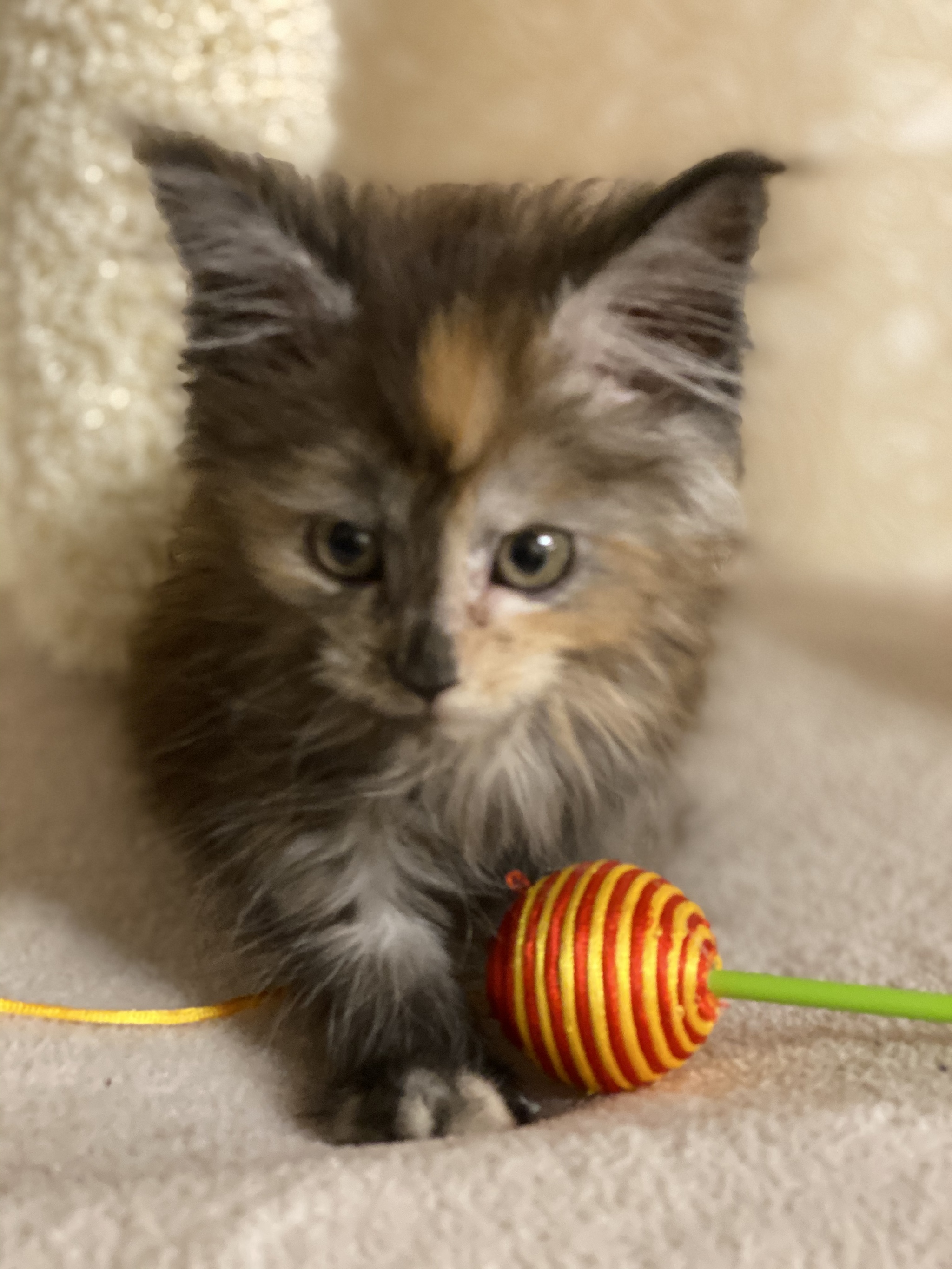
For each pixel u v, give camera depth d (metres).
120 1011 0.46
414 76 0.85
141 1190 0.40
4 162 0.58
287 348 0.46
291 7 0.58
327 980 0.45
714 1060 0.45
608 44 0.82
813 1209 0.40
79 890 0.51
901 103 0.83
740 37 0.81
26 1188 0.40
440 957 0.46
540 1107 0.44
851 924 0.49
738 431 0.47
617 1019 0.43
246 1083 0.44
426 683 0.44
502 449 0.44
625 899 0.43
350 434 0.44
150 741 0.50
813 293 0.85
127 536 0.61
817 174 0.65
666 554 0.46
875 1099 0.42
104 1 0.56
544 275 0.45
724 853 0.53
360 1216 0.39
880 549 0.90
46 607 0.62
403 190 0.51
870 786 0.57
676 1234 0.39
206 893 0.48
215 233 0.45
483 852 0.47
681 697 0.48
